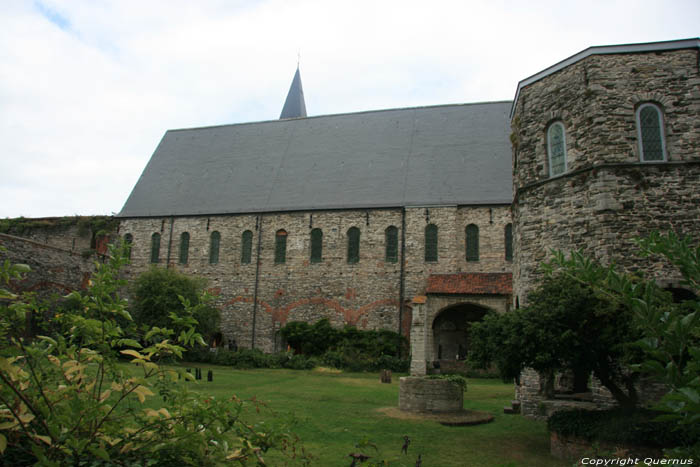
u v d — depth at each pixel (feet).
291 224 113.19
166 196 127.95
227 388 62.23
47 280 82.53
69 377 16.52
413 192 109.40
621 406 34.65
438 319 101.40
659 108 45.57
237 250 115.55
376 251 106.01
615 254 43.32
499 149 112.27
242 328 111.24
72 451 14.39
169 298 97.55
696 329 12.54
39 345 16.22
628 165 44.39
